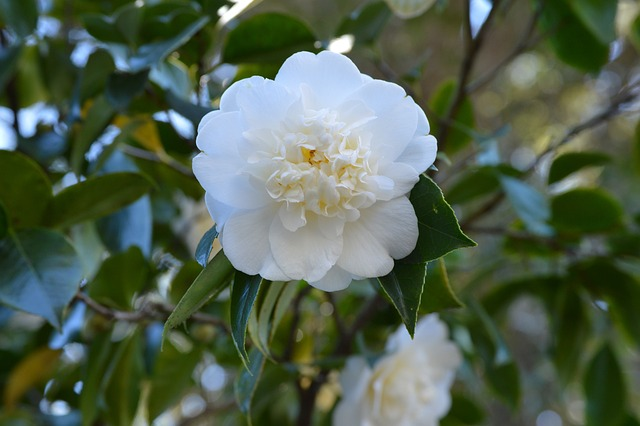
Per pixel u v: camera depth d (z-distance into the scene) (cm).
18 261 58
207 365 93
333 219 47
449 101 80
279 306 54
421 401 69
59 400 81
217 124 46
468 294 87
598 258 80
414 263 47
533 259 90
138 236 70
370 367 64
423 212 47
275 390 67
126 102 63
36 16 73
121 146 76
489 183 74
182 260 85
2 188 59
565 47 85
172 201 83
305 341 76
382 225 47
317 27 152
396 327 78
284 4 153
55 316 57
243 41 66
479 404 91
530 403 161
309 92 47
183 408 106
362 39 73
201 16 65
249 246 47
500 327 89
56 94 81
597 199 74
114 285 67
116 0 76
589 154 77
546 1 80
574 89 178
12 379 74
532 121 182
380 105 47
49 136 77
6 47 77
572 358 85
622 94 79
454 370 72
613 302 82
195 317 66
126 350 68
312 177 46
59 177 76
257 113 47
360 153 47
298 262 46
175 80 72
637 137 91
